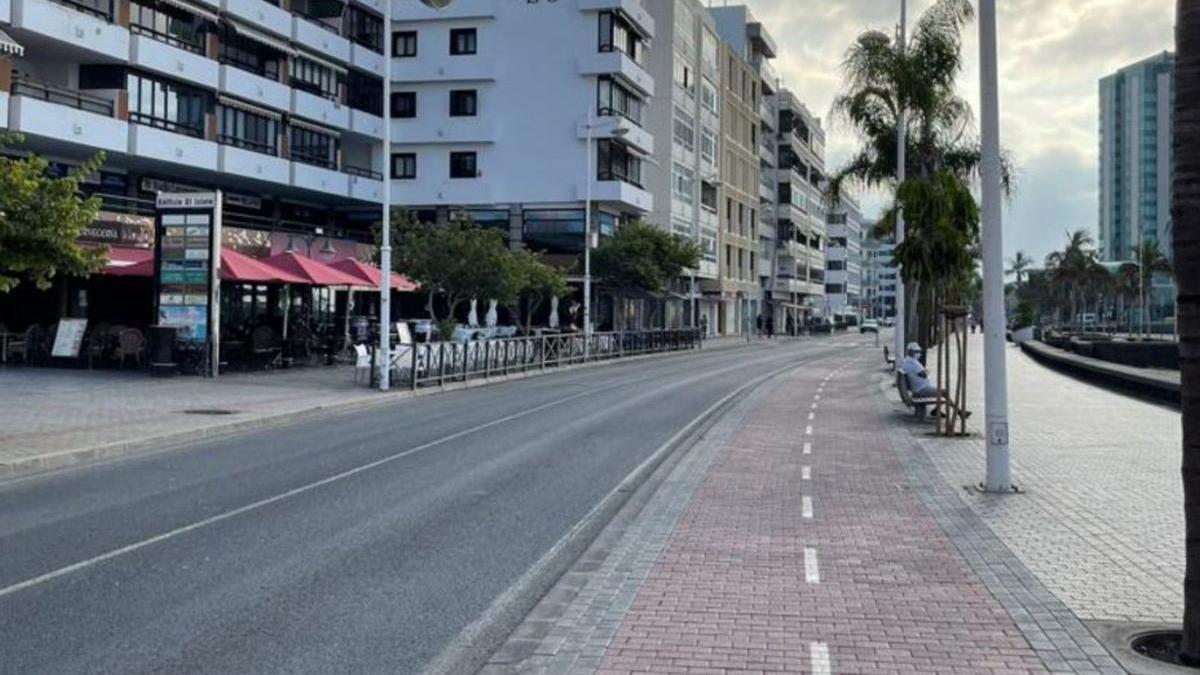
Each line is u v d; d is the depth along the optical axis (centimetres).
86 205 1412
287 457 1405
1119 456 1393
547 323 5650
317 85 5250
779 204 10225
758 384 2889
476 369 2891
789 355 5066
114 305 3422
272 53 4866
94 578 760
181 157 4075
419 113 5903
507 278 3556
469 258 3494
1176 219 577
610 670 558
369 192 5500
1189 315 571
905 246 1861
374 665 581
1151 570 771
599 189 5703
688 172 7200
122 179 4166
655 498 1087
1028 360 4691
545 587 754
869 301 17988
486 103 5847
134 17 3931
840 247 14600
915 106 2983
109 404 1939
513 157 5819
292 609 689
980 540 874
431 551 861
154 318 2658
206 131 4322
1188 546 571
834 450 1461
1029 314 9288
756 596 705
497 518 1002
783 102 10175
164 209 2600
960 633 620
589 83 5762
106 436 1503
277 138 4866
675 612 667
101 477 1233
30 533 912
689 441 1609
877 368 3791
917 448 1483
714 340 7575
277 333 3275
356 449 1491
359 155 5953
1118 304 11669
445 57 5841
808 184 11556
